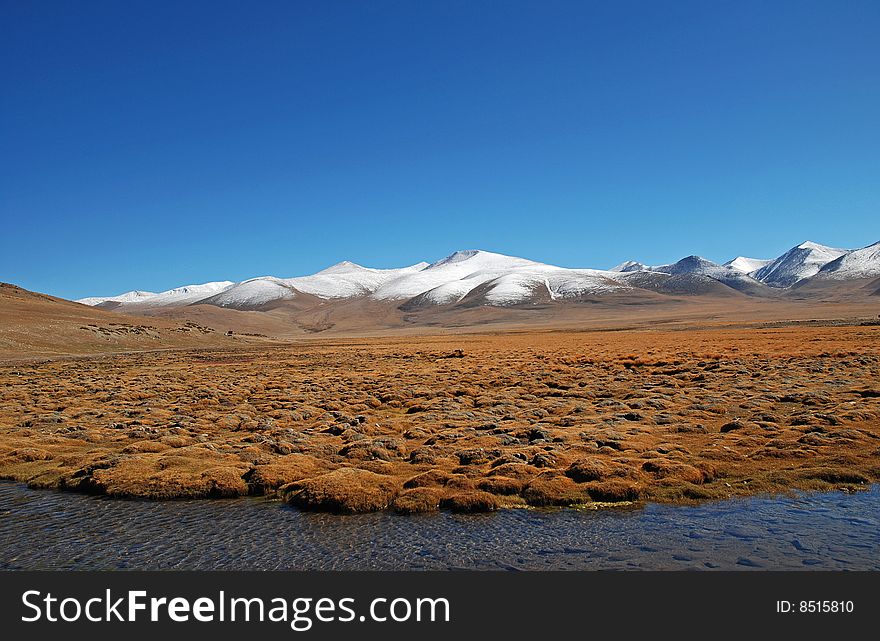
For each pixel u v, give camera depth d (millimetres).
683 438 31812
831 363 62344
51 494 24656
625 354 83750
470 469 25781
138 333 150250
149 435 34500
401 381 61875
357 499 22391
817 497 22578
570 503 22391
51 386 61438
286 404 47062
